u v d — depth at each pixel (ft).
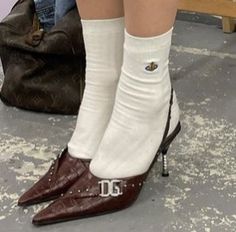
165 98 3.39
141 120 3.37
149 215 3.56
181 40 6.20
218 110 4.82
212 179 3.91
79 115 3.71
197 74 5.45
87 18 3.39
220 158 4.15
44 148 4.32
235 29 6.42
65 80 4.68
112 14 3.33
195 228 3.45
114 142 3.43
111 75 3.51
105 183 3.48
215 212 3.58
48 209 3.48
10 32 4.65
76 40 4.44
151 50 3.09
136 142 3.44
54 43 4.45
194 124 4.60
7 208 3.66
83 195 3.49
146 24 3.00
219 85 5.24
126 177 3.50
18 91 4.77
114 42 3.42
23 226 3.50
